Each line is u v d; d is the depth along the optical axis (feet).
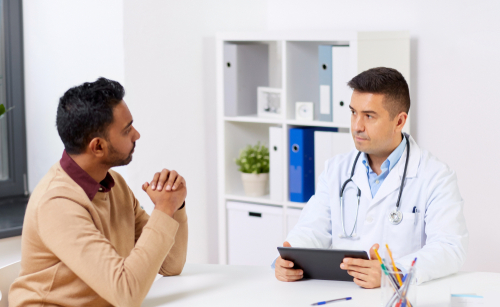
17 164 9.23
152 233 4.49
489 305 4.28
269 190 9.78
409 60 8.96
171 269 5.26
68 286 4.38
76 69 8.55
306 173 8.84
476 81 8.59
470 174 8.79
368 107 5.29
